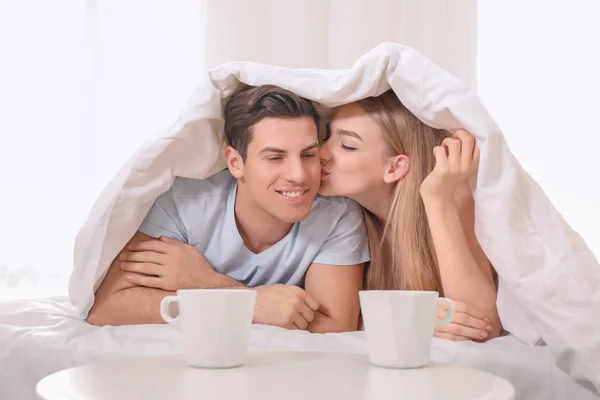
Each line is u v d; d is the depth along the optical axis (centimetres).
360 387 63
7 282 228
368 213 130
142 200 116
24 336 101
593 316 94
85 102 235
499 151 103
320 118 122
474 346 98
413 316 72
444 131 121
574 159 249
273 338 99
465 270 112
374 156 119
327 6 246
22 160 231
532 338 104
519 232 100
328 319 122
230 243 123
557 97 250
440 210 113
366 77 111
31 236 231
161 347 96
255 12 241
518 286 99
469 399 59
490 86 252
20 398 97
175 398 58
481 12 253
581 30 251
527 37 252
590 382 92
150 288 120
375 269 129
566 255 98
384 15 245
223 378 66
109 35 237
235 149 117
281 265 125
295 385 64
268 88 112
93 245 115
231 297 71
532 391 92
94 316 119
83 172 234
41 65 234
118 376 67
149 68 238
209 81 114
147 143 116
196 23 241
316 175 115
